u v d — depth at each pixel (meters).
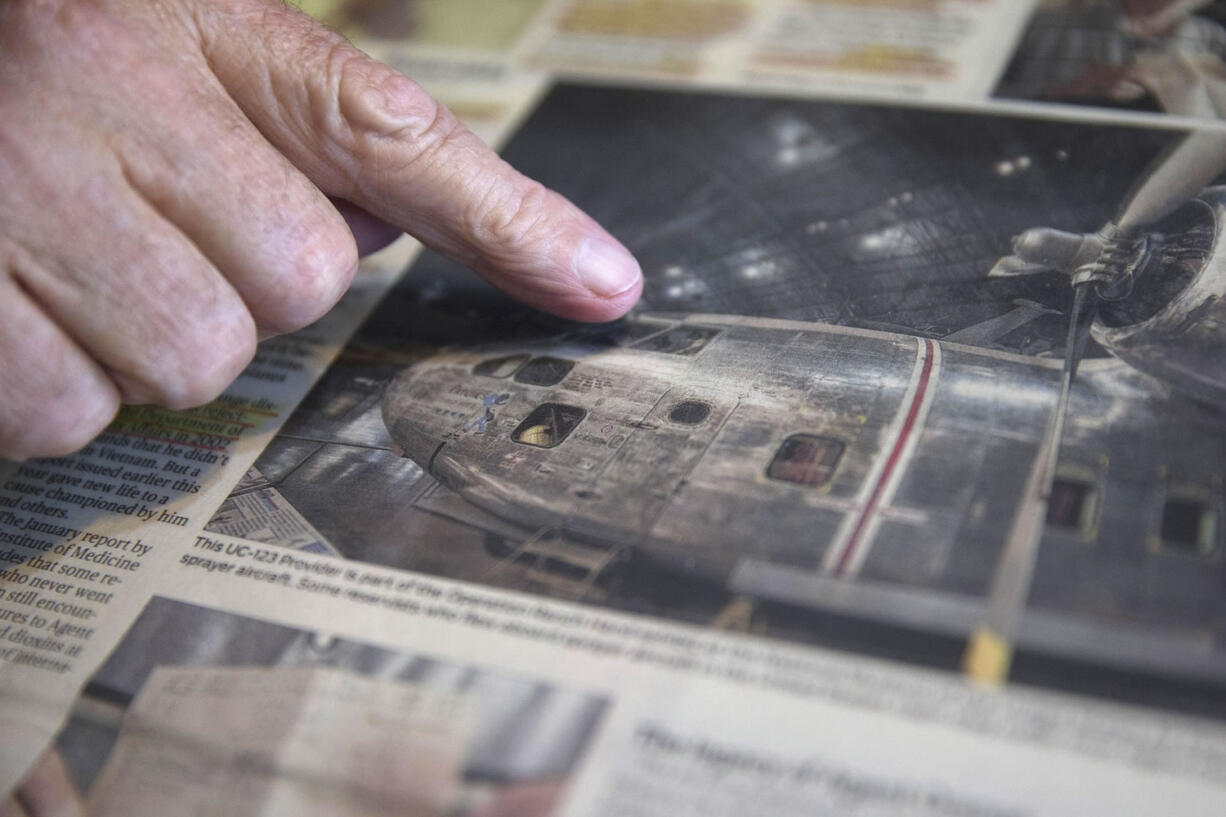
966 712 0.31
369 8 0.80
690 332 0.49
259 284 0.41
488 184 0.46
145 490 0.45
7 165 0.38
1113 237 0.48
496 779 0.31
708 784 0.30
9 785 0.34
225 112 0.42
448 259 0.55
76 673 0.37
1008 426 0.39
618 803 0.30
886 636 0.33
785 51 0.68
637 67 0.69
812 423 0.41
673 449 0.42
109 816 0.32
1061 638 0.32
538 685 0.34
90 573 0.41
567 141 0.64
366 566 0.39
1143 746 0.29
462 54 0.73
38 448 0.41
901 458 0.39
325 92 0.44
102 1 0.41
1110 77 0.59
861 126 0.60
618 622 0.35
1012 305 0.46
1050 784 0.29
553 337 0.51
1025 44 0.63
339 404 0.49
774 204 0.56
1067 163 0.54
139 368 0.40
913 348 0.44
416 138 0.45
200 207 0.40
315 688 0.35
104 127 0.39
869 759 0.30
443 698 0.34
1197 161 0.51
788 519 0.37
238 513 0.43
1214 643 0.31
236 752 0.33
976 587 0.34
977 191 0.53
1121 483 0.36
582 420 0.45
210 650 0.37
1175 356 0.41
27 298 0.38
